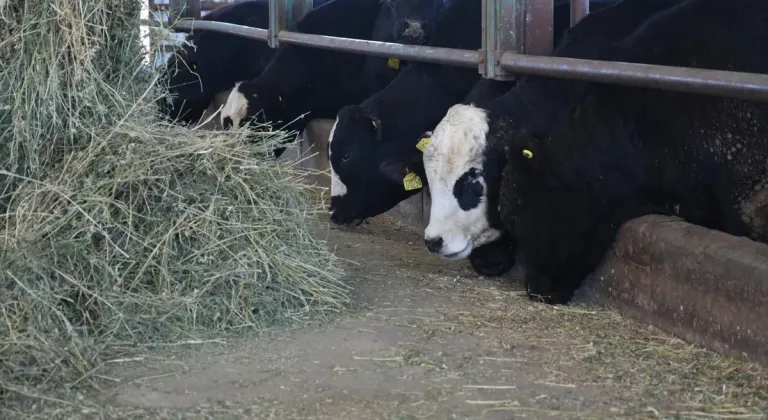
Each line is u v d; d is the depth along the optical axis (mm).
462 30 5793
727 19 4289
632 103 4215
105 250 3818
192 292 3787
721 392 3098
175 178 4070
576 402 3021
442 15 6090
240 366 3377
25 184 4125
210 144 4211
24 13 4230
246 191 4172
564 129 4262
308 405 3012
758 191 4219
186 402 3049
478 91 4914
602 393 3100
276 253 4062
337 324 3867
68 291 3619
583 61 4168
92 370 3240
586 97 4340
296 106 7699
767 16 4281
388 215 6492
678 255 3697
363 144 5637
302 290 4066
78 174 3998
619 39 4555
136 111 4410
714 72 3484
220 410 2980
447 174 4562
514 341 3652
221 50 9438
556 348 3568
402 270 4879
